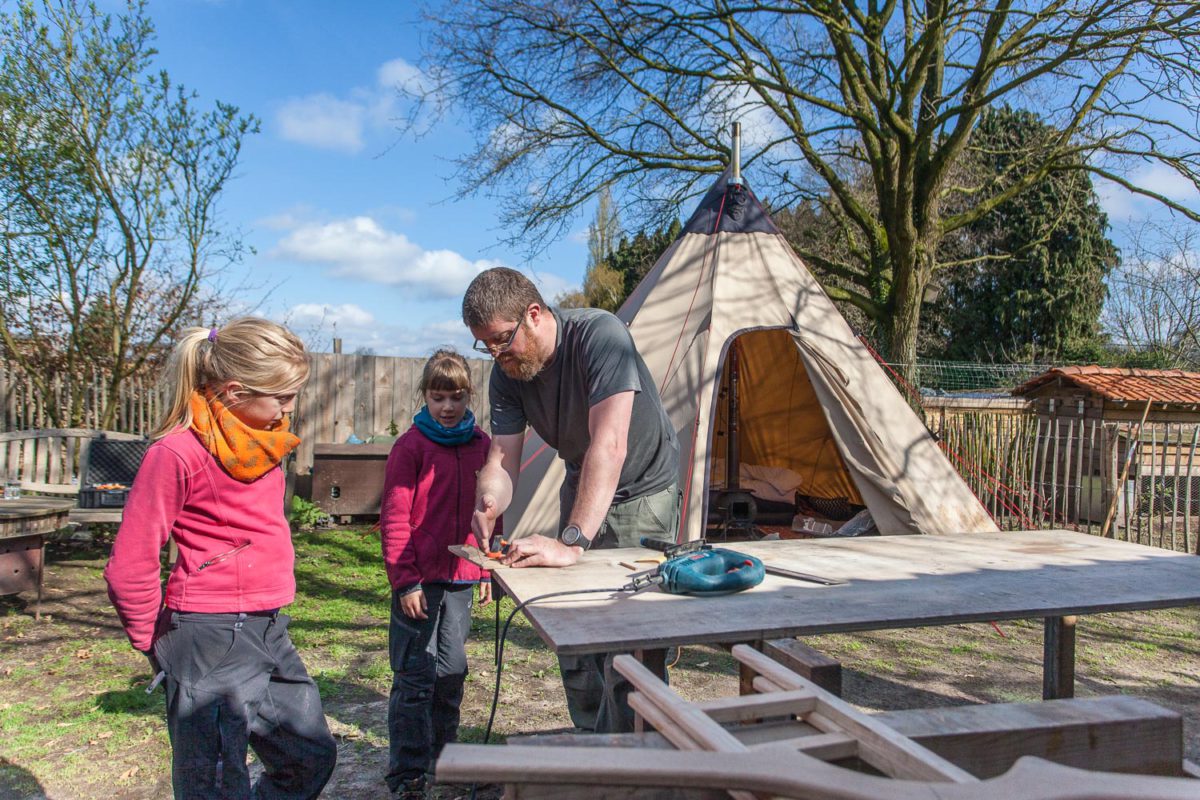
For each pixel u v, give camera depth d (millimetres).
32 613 5230
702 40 11469
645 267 26438
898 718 1292
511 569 2301
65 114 7438
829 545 2904
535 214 13164
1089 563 2578
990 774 1262
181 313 8547
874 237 12766
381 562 6988
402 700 2777
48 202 7613
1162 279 15812
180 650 1967
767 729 1277
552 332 2670
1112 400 9867
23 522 4848
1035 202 23703
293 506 8469
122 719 3562
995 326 25062
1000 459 9852
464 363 2980
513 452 2852
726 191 5891
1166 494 9492
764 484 7312
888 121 10867
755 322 5391
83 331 8172
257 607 2051
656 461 2873
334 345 10469
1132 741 1333
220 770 1965
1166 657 4812
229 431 1991
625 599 1979
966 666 4527
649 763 1007
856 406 5328
